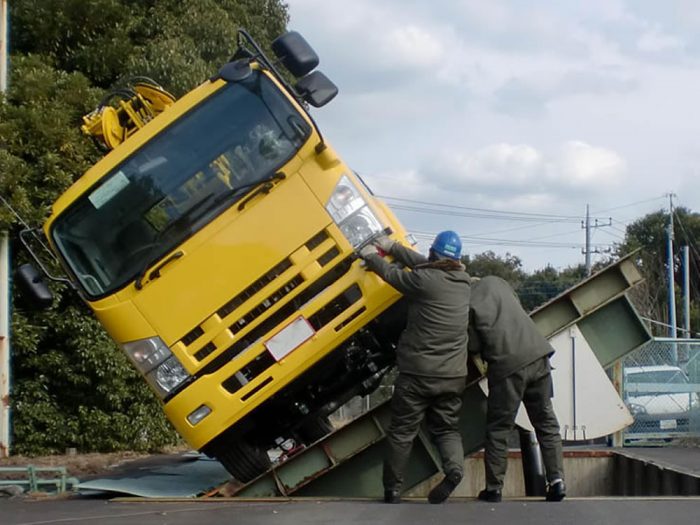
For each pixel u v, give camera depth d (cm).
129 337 801
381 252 797
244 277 793
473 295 770
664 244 5609
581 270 5541
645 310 4562
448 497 782
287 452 964
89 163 1524
